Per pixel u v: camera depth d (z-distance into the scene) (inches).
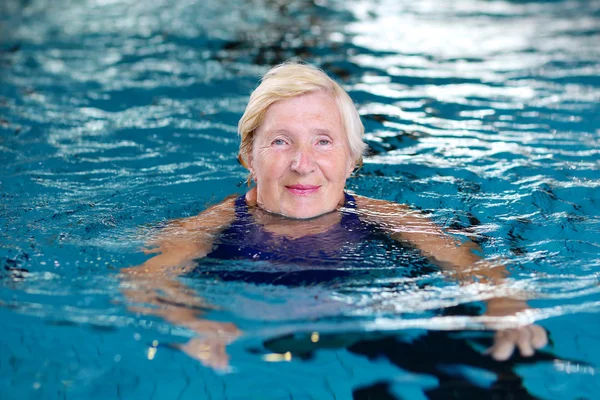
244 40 311.0
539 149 166.6
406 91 229.6
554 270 102.3
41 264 102.3
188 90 228.4
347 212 119.8
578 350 85.7
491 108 207.3
